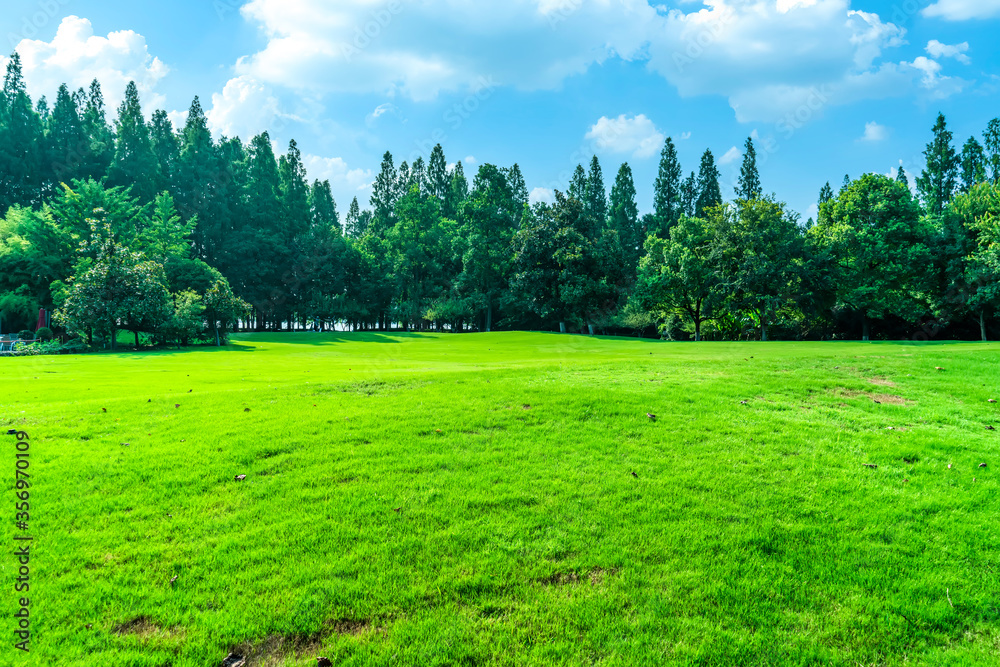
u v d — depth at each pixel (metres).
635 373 12.60
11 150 61.91
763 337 46.44
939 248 40.06
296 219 77.62
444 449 7.36
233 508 5.75
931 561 5.01
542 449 7.41
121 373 16.34
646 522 5.55
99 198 50.25
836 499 6.10
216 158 76.50
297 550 4.97
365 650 3.86
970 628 4.25
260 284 71.44
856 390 11.28
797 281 42.62
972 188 42.50
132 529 5.31
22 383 13.68
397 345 42.22
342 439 7.68
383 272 77.00
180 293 40.62
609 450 7.42
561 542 5.18
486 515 5.63
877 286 41.53
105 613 4.16
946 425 9.03
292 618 4.14
